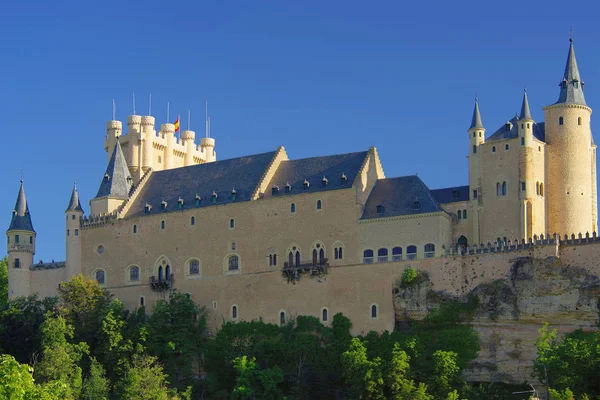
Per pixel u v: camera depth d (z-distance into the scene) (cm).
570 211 14400
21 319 15312
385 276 14275
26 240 17175
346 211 14700
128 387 13062
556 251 13462
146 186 16988
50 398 7675
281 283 14925
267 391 13612
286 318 14775
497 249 13788
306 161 15725
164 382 13800
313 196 14975
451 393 12288
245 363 13888
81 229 16738
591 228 14562
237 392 13562
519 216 14112
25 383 7475
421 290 14012
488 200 14400
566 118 14562
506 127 14588
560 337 13238
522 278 13550
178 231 15912
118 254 16338
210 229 15650
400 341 13688
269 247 15138
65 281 16662
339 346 14088
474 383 13425
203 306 15425
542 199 14362
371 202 14862
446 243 14262
